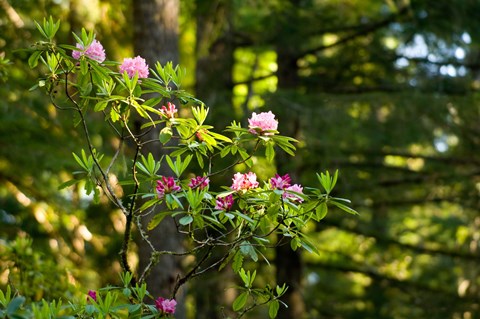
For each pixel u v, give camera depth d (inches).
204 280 470.6
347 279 714.8
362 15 546.0
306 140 473.4
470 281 585.0
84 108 165.3
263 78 524.1
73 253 416.5
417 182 541.3
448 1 467.5
